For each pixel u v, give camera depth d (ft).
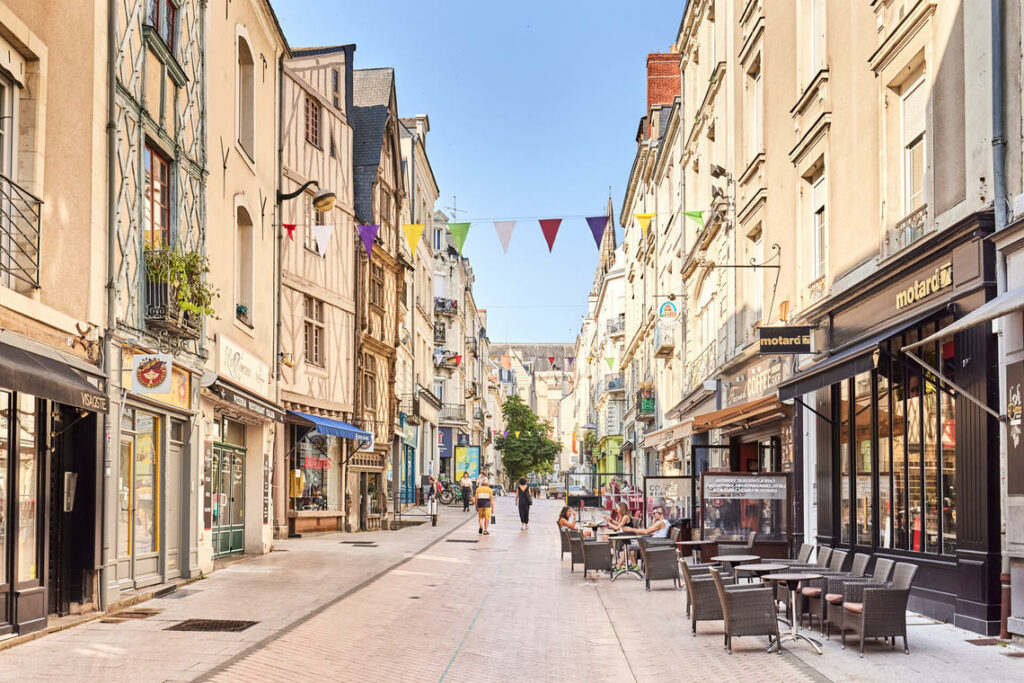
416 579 44.34
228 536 52.65
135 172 35.70
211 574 44.62
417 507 126.72
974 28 31.14
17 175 29.27
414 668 24.88
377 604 35.86
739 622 27.48
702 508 44.14
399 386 108.37
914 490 35.55
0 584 26.58
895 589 26.58
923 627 30.91
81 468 31.96
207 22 44.68
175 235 39.99
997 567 29.32
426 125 130.82
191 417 42.16
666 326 101.24
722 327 68.90
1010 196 29.04
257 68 55.57
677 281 96.32
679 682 23.66
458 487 155.63
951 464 32.42
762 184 57.26
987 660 25.63
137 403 35.91
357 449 80.38
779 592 32.71
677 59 116.67
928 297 33.96
